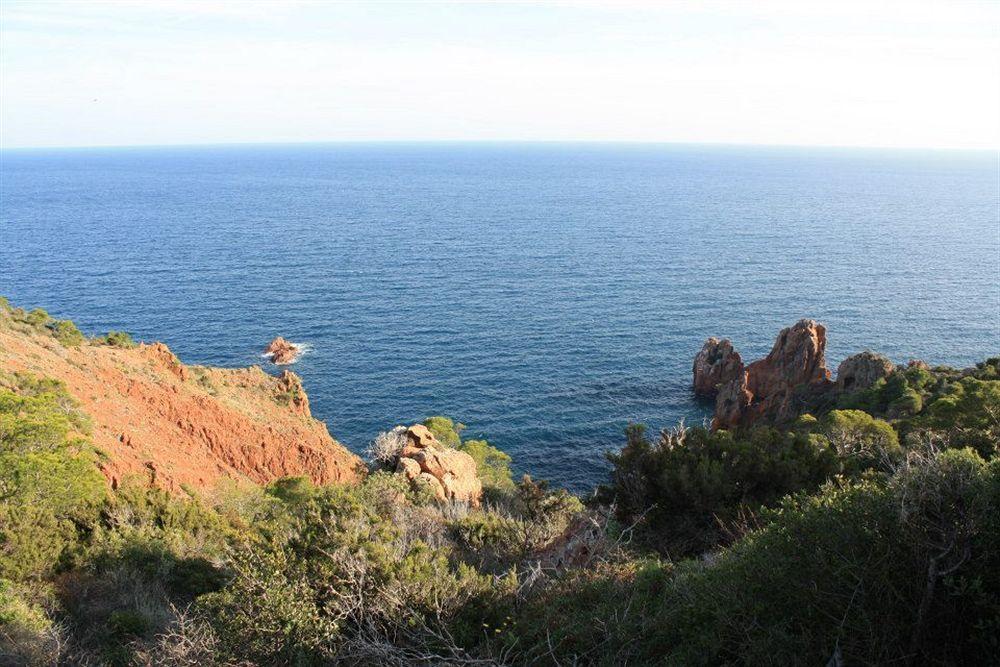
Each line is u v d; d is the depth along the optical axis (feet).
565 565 43.11
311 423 146.92
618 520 50.26
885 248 556.10
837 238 610.65
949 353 296.92
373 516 43.01
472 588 35.09
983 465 22.67
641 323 333.21
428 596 33.35
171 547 52.03
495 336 311.06
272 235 596.70
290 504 81.82
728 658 23.62
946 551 19.53
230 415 114.42
